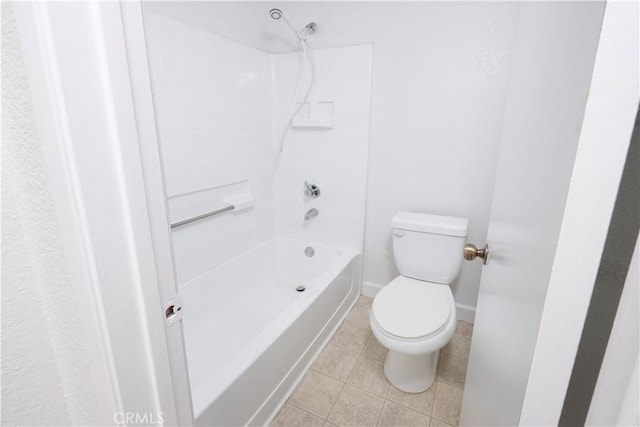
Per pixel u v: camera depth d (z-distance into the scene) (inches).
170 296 20.3
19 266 17.0
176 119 59.9
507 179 29.5
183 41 59.2
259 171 85.4
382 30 70.1
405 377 57.7
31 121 15.2
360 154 79.3
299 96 82.1
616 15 10.7
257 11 76.1
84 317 16.9
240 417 45.2
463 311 78.7
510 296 23.0
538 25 23.7
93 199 15.2
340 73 76.1
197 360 61.9
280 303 82.2
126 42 15.5
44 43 13.2
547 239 15.4
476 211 71.1
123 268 17.0
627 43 10.8
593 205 12.4
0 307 16.5
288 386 57.1
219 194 73.6
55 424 20.0
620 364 12.0
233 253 80.0
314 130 83.0
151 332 19.0
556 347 14.5
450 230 64.6
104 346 16.9
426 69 68.4
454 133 69.2
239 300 81.5
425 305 56.9
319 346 68.1
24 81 14.8
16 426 18.2
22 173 16.0
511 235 24.6
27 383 18.2
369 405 55.5
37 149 15.5
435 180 73.5
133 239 17.1
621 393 12.1
